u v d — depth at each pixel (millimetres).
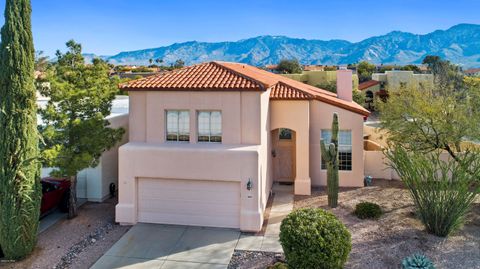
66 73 15359
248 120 15625
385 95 59844
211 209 15414
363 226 14891
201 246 13656
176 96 16031
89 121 14977
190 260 12633
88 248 13594
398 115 21031
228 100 15664
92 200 18562
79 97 14906
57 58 15578
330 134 20750
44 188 16688
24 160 11969
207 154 15016
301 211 12016
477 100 18688
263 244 13750
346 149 20734
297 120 19562
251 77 16578
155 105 16250
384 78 62312
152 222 15859
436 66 73312
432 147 20078
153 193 15781
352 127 20422
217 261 12531
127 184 15688
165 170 15359
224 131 15805
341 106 20344
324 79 61438
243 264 12297
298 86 23875
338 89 25250
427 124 19844
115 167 19859
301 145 19594
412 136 20438
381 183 21391
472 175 13461
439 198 13570
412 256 11383
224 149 14961
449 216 13469
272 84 17594
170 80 16750
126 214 15695
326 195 19312
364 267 11711
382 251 12672
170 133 16406
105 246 13750
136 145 15906
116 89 16516
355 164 20641
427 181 13836
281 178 21719
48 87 14891
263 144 16453
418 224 14914
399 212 16375
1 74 11719
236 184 15141
